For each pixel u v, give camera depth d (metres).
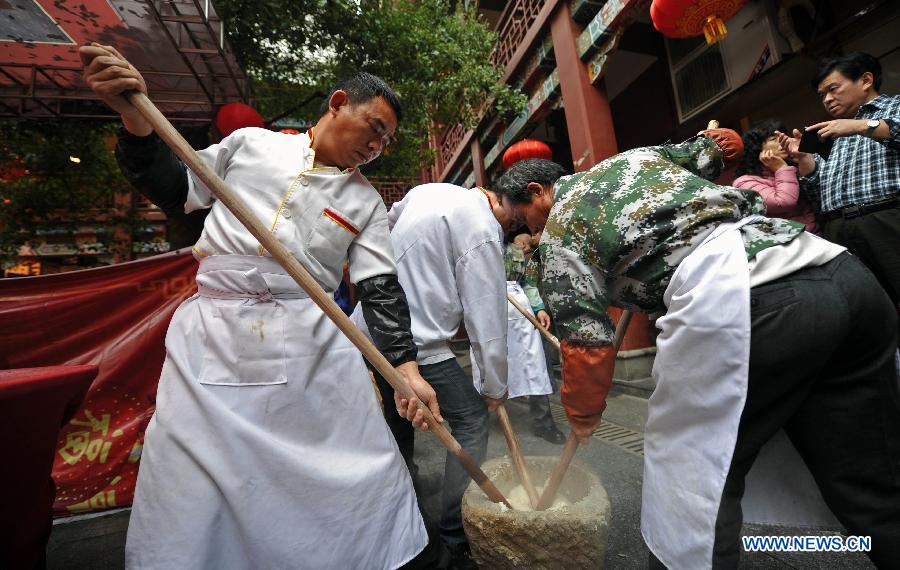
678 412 0.94
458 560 1.41
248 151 1.16
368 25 4.35
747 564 1.31
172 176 1.07
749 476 1.17
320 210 1.12
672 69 5.42
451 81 5.03
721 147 1.22
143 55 3.08
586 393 1.12
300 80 5.13
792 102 4.14
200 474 0.93
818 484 0.93
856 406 0.87
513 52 6.50
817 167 2.09
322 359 1.09
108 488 2.08
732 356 0.86
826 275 0.87
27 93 3.20
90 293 2.21
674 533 0.92
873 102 1.83
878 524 0.84
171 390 1.00
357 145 1.17
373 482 1.08
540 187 1.44
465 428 1.51
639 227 0.97
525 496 1.41
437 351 1.55
